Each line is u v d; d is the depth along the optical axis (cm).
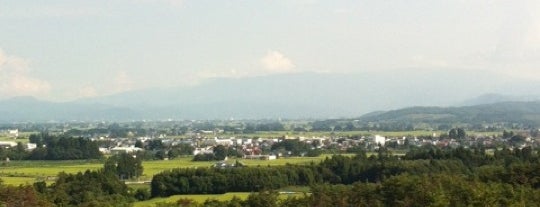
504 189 13962
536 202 13412
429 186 13675
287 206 15000
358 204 14100
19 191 16462
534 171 15950
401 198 13750
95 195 19650
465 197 13262
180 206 16425
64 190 19575
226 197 19325
